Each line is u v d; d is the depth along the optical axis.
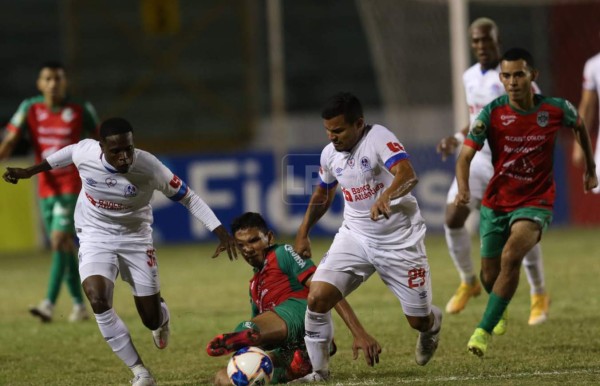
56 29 81.06
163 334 22.81
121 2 81.31
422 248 20.14
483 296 33.53
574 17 63.59
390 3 58.22
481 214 23.80
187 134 75.81
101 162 20.06
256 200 57.94
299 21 80.94
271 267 20.78
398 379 19.98
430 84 58.59
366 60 79.06
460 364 21.73
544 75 66.88
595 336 24.95
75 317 32.56
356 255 19.94
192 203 20.28
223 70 78.69
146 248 21.09
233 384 19.17
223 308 33.41
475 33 28.80
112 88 78.75
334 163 20.08
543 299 27.73
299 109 77.94
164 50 79.38
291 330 20.11
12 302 37.88
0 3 81.06
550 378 19.36
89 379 22.09
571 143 58.94
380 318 29.53
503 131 22.45
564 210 58.84
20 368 23.91
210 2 81.06
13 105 76.56
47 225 32.75
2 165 58.34
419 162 56.97
